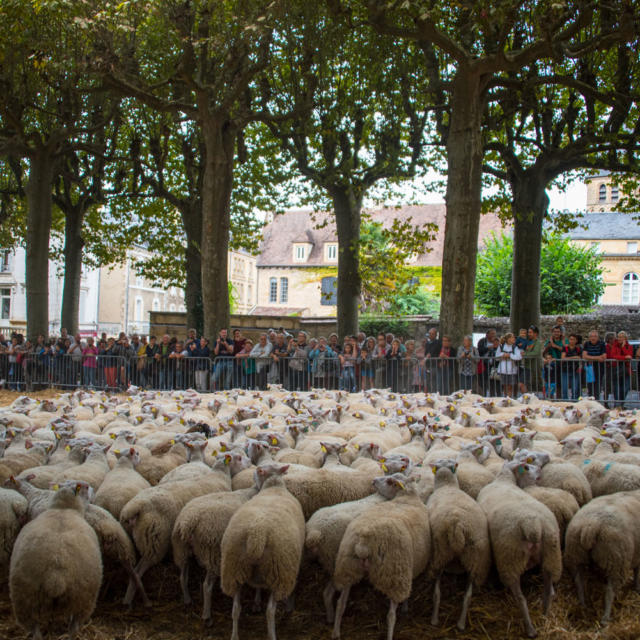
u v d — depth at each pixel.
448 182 16.42
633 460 7.27
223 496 5.79
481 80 16.06
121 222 29.77
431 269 51.44
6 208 27.58
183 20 15.77
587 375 14.31
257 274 66.00
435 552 5.45
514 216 20.48
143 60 20.23
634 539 5.41
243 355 16.69
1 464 7.09
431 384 15.32
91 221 29.84
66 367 19.03
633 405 14.17
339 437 8.68
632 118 20.48
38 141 21.44
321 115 20.66
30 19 15.23
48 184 22.16
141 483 6.59
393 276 25.80
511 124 19.59
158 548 5.71
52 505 5.37
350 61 19.62
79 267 26.45
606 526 5.38
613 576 5.36
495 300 36.91
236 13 15.88
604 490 6.72
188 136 23.72
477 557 5.37
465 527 5.36
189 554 5.60
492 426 8.35
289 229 67.94
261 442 7.21
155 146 23.12
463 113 16.08
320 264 64.44
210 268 18.53
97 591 5.01
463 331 16.31
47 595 4.72
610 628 5.24
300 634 5.27
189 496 6.05
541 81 16.45
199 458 7.46
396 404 11.56
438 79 16.98
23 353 19.58
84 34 15.48
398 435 9.27
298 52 18.50
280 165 26.00
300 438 8.77
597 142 17.67
